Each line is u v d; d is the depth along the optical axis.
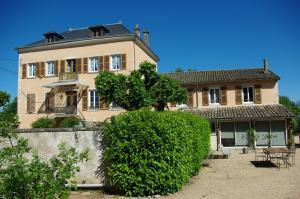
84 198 9.52
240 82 30.42
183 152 10.77
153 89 16.89
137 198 9.48
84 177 10.74
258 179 12.54
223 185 11.37
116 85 16.50
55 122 31.62
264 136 28.23
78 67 31.36
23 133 11.18
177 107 31.02
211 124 28.98
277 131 28.08
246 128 28.55
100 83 16.70
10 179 5.31
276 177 12.91
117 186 10.08
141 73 16.98
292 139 27.59
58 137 10.98
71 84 30.81
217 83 30.70
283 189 10.46
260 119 27.69
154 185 9.66
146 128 9.77
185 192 10.20
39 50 32.91
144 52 33.19
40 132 11.09
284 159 17.66
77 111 31.03
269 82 30.00
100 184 10.61
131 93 16.22
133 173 9.70
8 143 10.87
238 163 17.75
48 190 5.43
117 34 31.27
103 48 30.70
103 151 10.61
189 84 30.92
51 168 5.73
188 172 11.67
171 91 16.98
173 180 9.88
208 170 15.20
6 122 6.53
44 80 32.53
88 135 10.84
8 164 5.74
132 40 29.95
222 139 28.81
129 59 29.88
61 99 32.03
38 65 32.78
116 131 10.01
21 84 33.22
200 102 30.94
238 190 10.45
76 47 31.66
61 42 31.75
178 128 10.69
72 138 10.91
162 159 9.73
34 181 5.43
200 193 10.04
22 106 33.00
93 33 31.58
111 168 10.13
